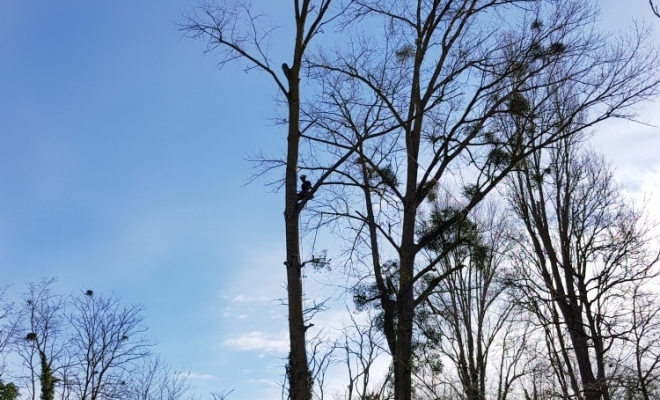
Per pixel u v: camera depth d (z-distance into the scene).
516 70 13.66
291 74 12.28
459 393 19.27
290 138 12.06
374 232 14.07
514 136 14.03
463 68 14.03
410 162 14.19
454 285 19.23
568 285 17.88
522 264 19.14
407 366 12.16
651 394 14.98
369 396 9.64
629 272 16.64
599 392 15.53
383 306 13.09
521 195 19.69
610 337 15.42
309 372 10.19
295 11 12.34
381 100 14.52
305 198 11.79
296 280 10.98
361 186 12.42
